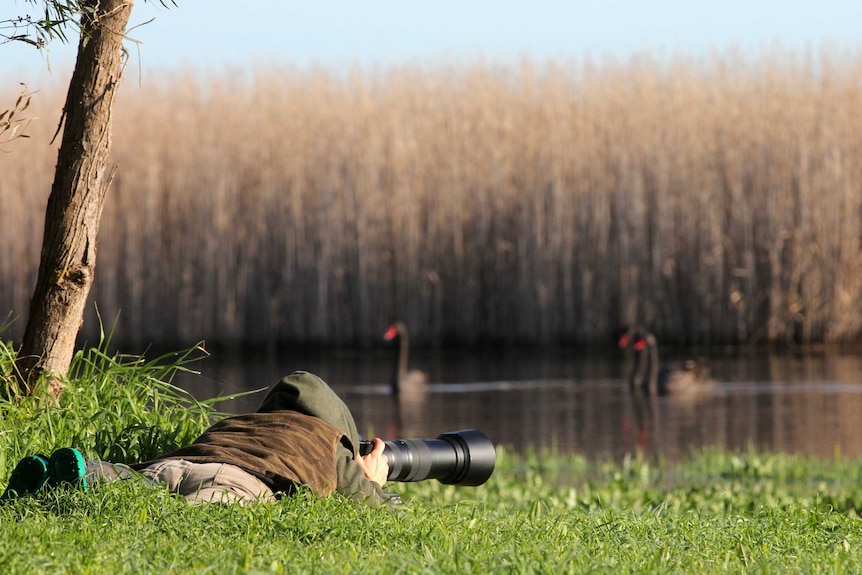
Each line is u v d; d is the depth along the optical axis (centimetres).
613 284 7794
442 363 7188
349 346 7788
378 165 7838
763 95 8175
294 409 1384
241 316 7662
